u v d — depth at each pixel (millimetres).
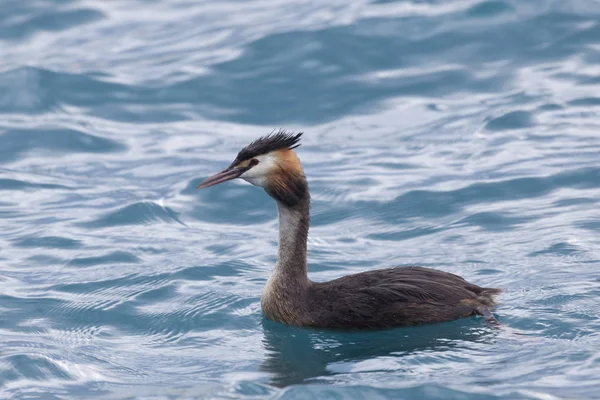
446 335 12172
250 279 14438
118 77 22359
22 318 13305
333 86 21453
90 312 13469
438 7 23672
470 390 10430
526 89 20516
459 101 20516
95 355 12141
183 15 26062
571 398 10141
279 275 13023
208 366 11719
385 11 23844
